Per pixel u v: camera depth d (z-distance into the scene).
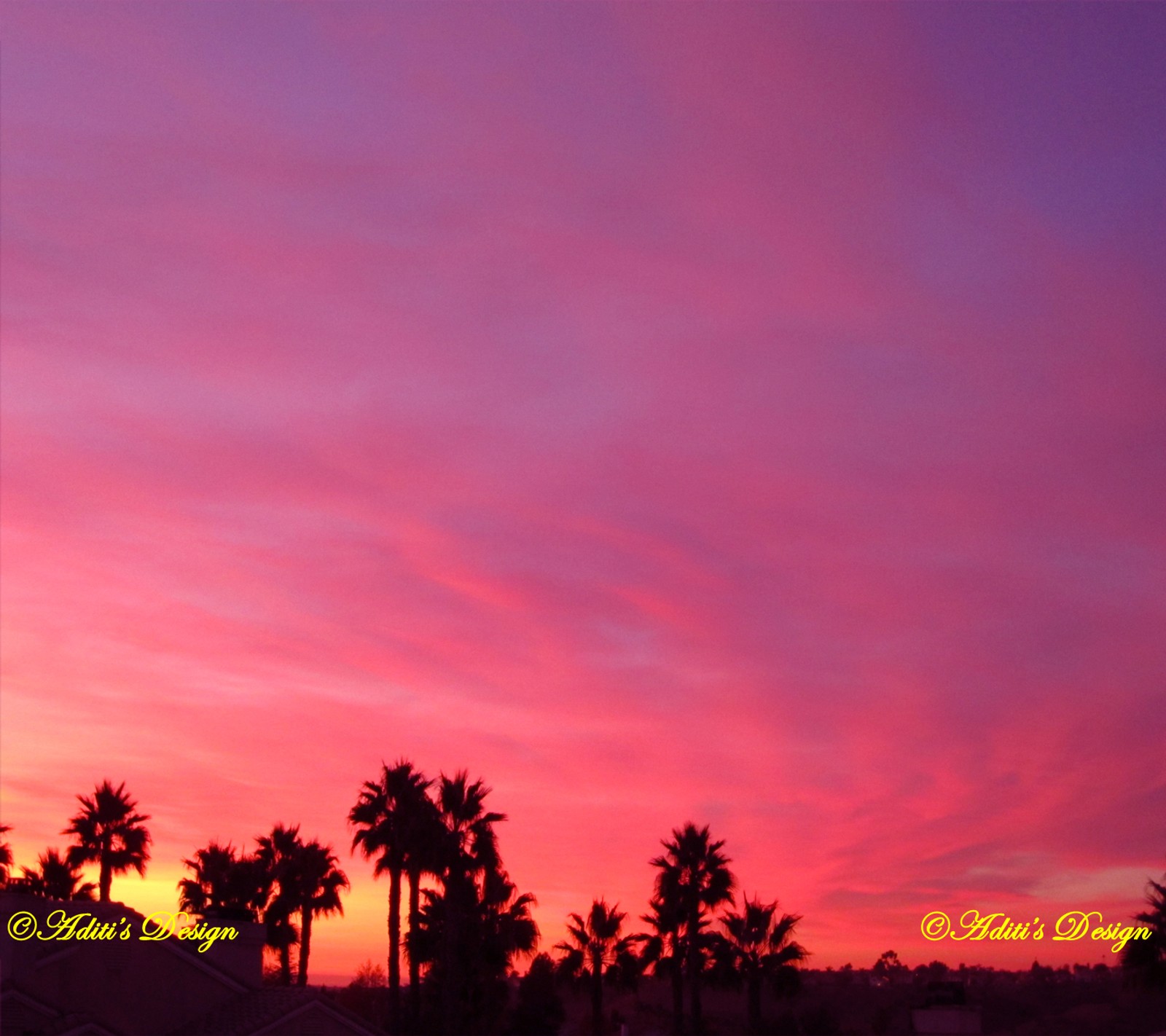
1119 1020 62.34
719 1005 86.25
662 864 59.97
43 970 36.78
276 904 63.16
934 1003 46.28
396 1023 52.22
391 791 54.66
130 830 66.69
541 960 63.97
